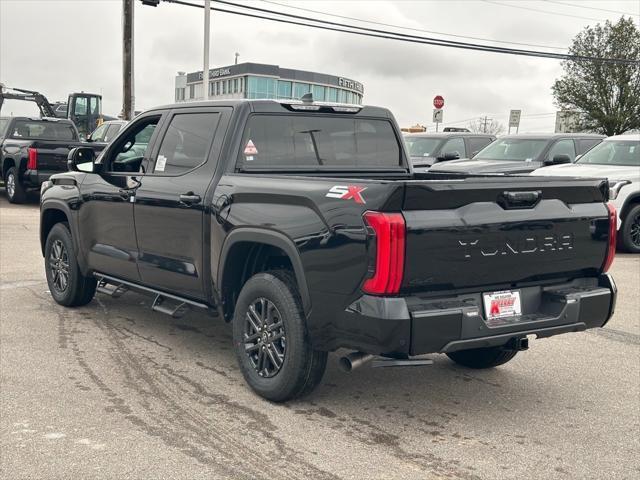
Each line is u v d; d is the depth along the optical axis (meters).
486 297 4.37
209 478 3.68
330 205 4.23
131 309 7.30
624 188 12.17
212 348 6.03
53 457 3.88
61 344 6.02
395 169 6.07
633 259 11.77
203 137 5.50
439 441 4.24
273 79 76.19
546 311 4.61
